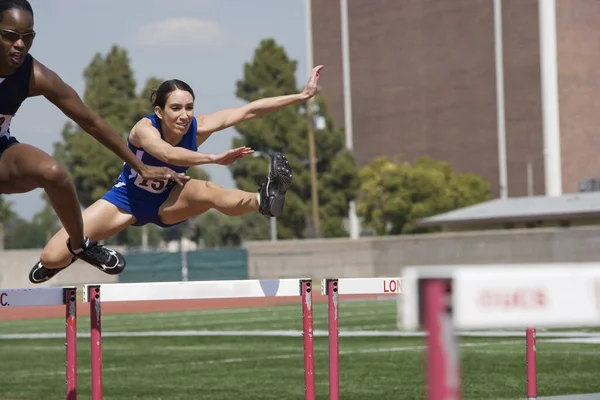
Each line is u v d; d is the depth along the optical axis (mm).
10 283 60562
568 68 88250
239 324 30422
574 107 88438
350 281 8789
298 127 73938
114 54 82000
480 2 91812
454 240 57062
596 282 2326
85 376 17141
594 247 51719
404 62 97625
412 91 97000
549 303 2320
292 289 8625
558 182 87375
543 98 87688
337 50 102875
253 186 73188
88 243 7484
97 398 7777
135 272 59625
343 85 102375
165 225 8953
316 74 9023
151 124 8539
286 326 28828
